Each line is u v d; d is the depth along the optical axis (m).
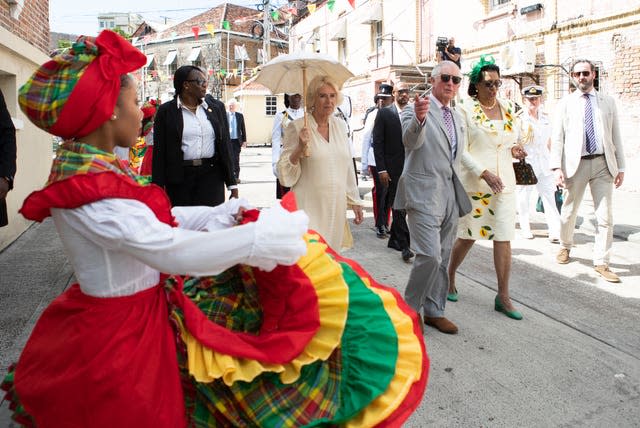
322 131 4.12
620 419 3.15
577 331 4.43
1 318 4.36
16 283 5.29
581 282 5.69
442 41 10.05
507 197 4.71
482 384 3.55
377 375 1.91
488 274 5.99
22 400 1.66
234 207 2.15
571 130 5.91
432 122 4.24
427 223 4.18
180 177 4.83
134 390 1.59
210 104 5.02
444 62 4.32
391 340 1.99
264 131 39.22
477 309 4.93
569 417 3.17
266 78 4.42
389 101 7.96
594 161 5.81
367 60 22.44
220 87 42.47
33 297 4.87
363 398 1.85
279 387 1.80
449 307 4.98
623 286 5.57
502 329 4.46
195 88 4.77
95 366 1.58
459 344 4.17
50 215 1.67
